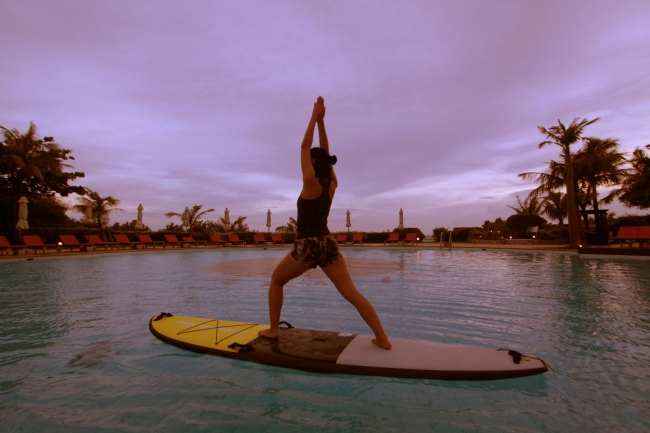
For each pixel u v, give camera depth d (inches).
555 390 88.6
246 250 800.9
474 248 763.4
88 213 839.1
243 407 80.2
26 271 372.8
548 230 901.8
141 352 116.6
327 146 123.3
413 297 216.2
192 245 926.4
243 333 126.4
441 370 93.9
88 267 415.8
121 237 769.6
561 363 107.2
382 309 183.5
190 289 250.5
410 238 957.8
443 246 853.8
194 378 96.0
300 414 77.0
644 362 108.0
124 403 81.8
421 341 115.6
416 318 164.9
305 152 107.3
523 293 228.8
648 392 87.6
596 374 98.7
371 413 77.5
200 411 78.2
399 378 94.6
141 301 206.7
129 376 97.4
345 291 109.9
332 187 111.7
